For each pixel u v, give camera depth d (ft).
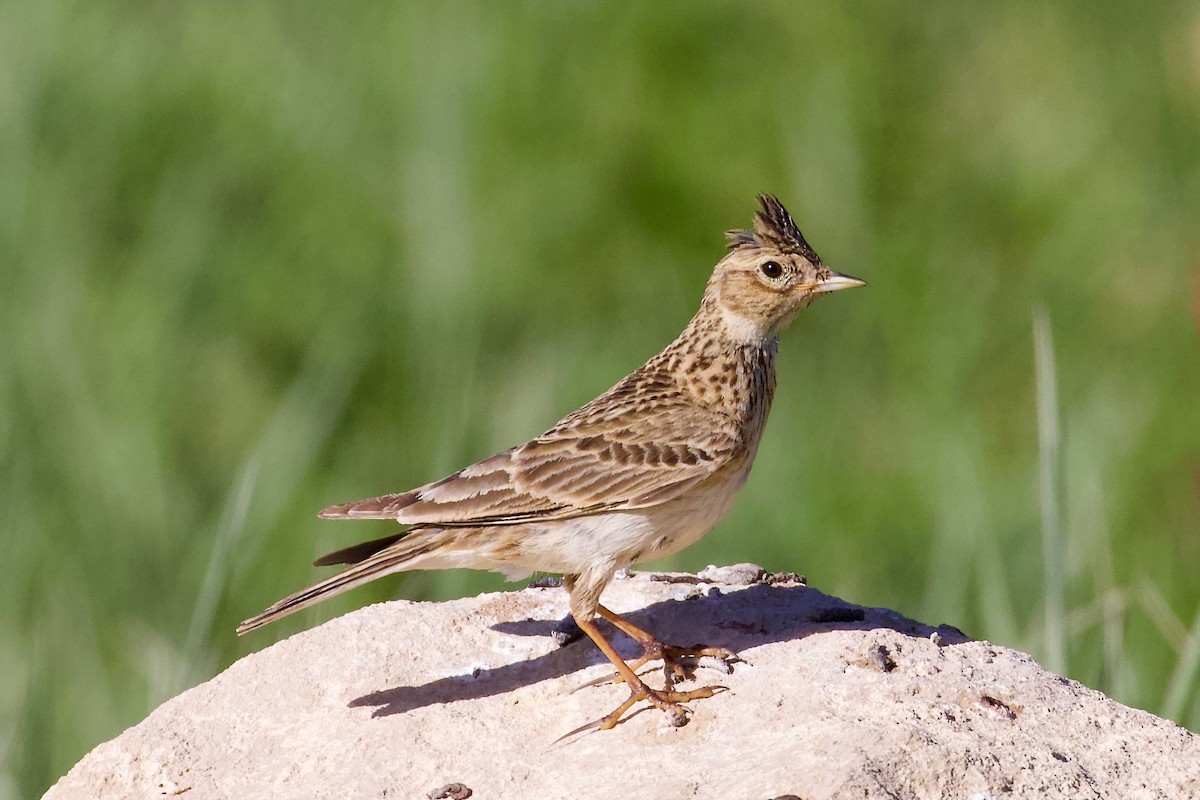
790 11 68.39
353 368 53.88
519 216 61.52
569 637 27.84
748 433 28.43
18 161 59.06
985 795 22.39
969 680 25.17
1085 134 66.90
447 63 62.69
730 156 63.41
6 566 43.29
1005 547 42.19
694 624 27.68
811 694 24.71
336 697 26.61
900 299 58.39
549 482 26.68
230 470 50.72
